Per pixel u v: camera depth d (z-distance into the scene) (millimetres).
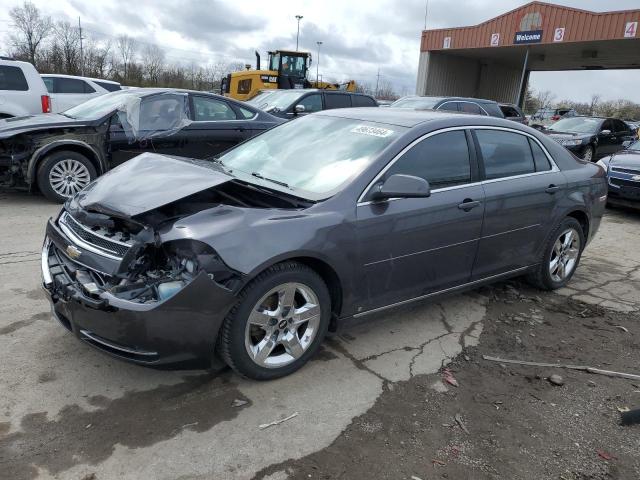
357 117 4109
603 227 8266
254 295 2883
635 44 22406
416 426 2861
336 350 3609
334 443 2682
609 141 15992
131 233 2996
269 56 21344
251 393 3043
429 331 4000
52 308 3166
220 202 3486
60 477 2342
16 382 2990
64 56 49812
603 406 3189
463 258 3959
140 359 2760
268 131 4535
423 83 28984
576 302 4812
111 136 7215
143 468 2426
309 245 3012
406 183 3236
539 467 2629
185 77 54688
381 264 3426
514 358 3697
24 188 7266
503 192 4113
